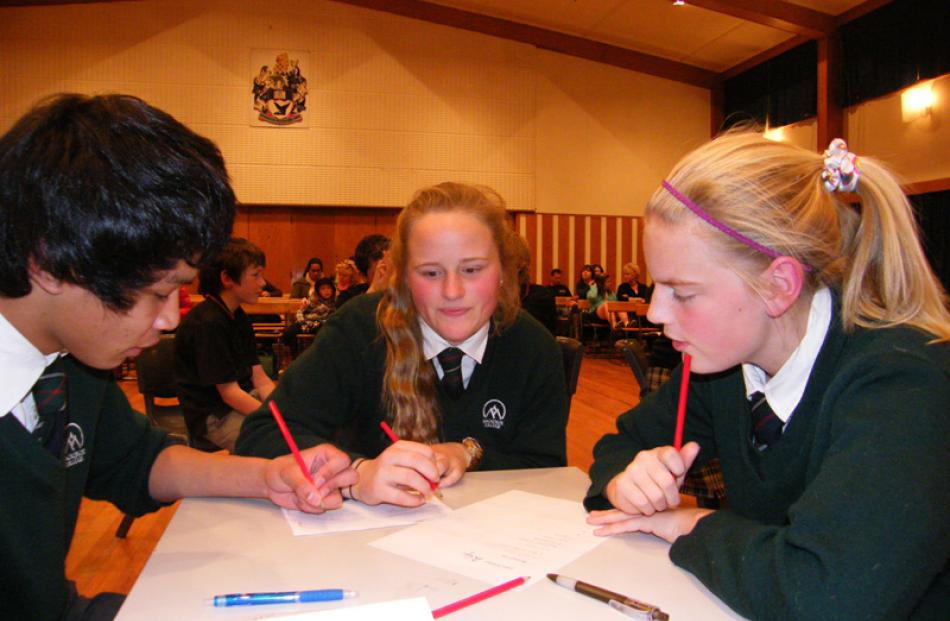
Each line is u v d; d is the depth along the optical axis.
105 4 7.40
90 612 0.83
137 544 2.25
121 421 0.98
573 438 3.79
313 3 7.78
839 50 6.98
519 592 0.67
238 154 7.68
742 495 0.88
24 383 0.69
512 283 1.33
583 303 7.72
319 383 1.24
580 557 0.76
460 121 8.15
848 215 0.78
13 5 7.25
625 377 6.16
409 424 1.23
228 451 2.34
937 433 0.61
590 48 8.40
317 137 7.82
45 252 0.60
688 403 1.04
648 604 0.64
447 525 0.86
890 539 0.57
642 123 8.70
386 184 7.97
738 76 8.59
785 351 0.79
